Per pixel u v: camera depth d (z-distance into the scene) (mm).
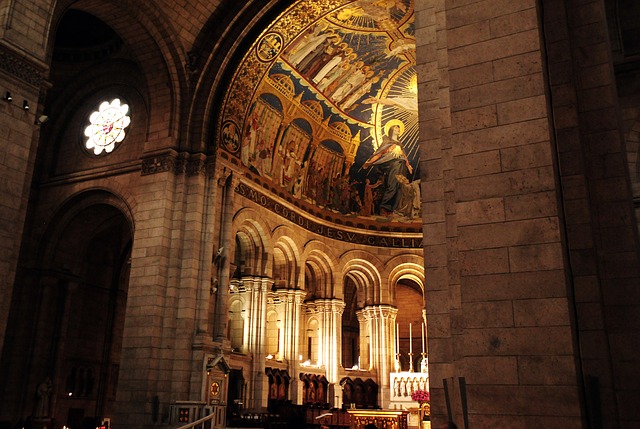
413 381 32281
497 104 8492
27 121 16438
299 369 29891
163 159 24453
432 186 12227
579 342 8328
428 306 11602
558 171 8602
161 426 21406
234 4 25016
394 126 34125
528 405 7289
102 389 29609
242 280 28031
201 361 22438
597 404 7691
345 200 34844
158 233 23594
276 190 29844
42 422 24281
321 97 30516
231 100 25766
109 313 30797
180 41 24844
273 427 24156
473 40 8906
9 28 16203
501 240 8000
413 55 29109
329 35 27000
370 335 34531
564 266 7578
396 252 35531
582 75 9727
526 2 8703
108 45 27969
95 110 27969
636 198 15117
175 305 23125
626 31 15922
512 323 7648
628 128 15430
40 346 25766
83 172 26797
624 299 9000
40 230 27016
